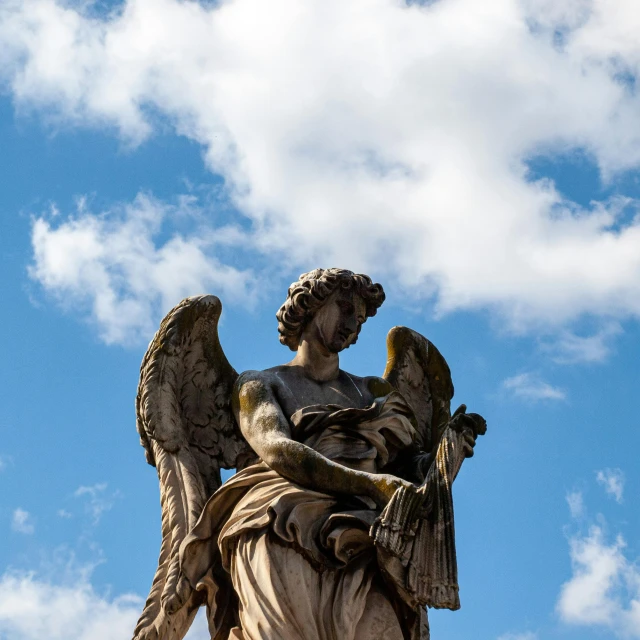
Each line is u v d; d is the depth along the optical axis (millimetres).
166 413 7863
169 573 7402
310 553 7016
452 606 6934
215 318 8016
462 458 7199
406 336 8375
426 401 8359
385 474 7145
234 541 7195
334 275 7672
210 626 7297
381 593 7105
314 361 7688
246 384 7594
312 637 6879
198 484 7730
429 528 7039
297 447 7227
